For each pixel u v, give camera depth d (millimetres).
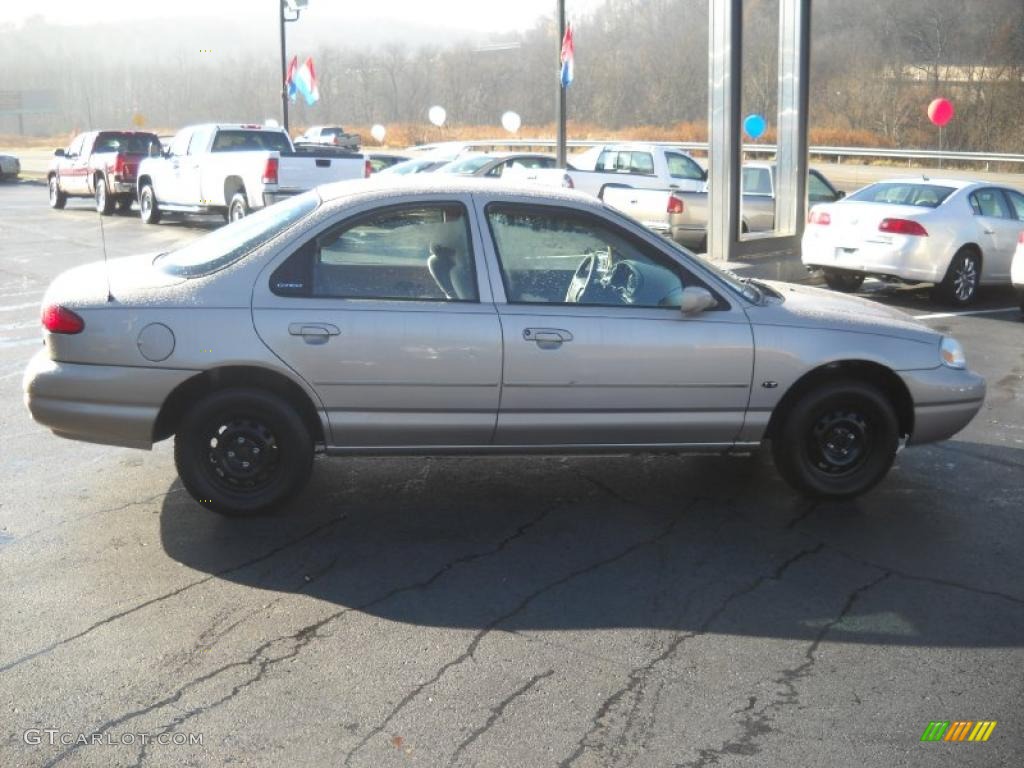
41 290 13320
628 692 4008
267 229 5648
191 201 20766
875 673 4188
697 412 5723
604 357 5539
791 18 14133
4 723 3752
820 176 18781
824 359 5777
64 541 5387
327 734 3705
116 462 6691
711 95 13281
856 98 57250
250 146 20828
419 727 3750
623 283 5684
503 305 5508
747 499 6199
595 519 5840
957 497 6270
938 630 4570
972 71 57562
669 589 4941
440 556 5289
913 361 5934
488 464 6781
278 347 5344
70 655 4230
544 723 3785
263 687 4012
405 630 4492
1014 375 9398
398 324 5398
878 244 13008
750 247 13914
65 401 5375
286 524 5668
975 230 13195
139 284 5500
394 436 5531
